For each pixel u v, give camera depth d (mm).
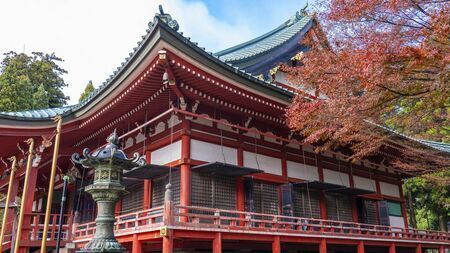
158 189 14812
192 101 13492
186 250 12641
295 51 19156
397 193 23719
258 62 17500
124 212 16531
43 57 49688
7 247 15312
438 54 7551
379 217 21250
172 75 11344
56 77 49656
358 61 8297
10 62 46219
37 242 15250
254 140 15898
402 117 10477
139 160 7328
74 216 16344
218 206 13977
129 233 11766
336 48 9625
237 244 13398
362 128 11062
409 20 7934
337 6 9000
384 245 17750
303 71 11062
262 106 14211
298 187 16953
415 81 8570
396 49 7793
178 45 10188
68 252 15070
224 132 14891
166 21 10023
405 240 19016
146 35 10188
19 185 20188
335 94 9539
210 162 14094
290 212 15406
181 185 13273
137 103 13898
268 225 15148
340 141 12609
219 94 13023
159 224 10531
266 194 15727
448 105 9578
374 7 8156
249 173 14281
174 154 14109
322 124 10797
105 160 6848
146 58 10727
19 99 35594
